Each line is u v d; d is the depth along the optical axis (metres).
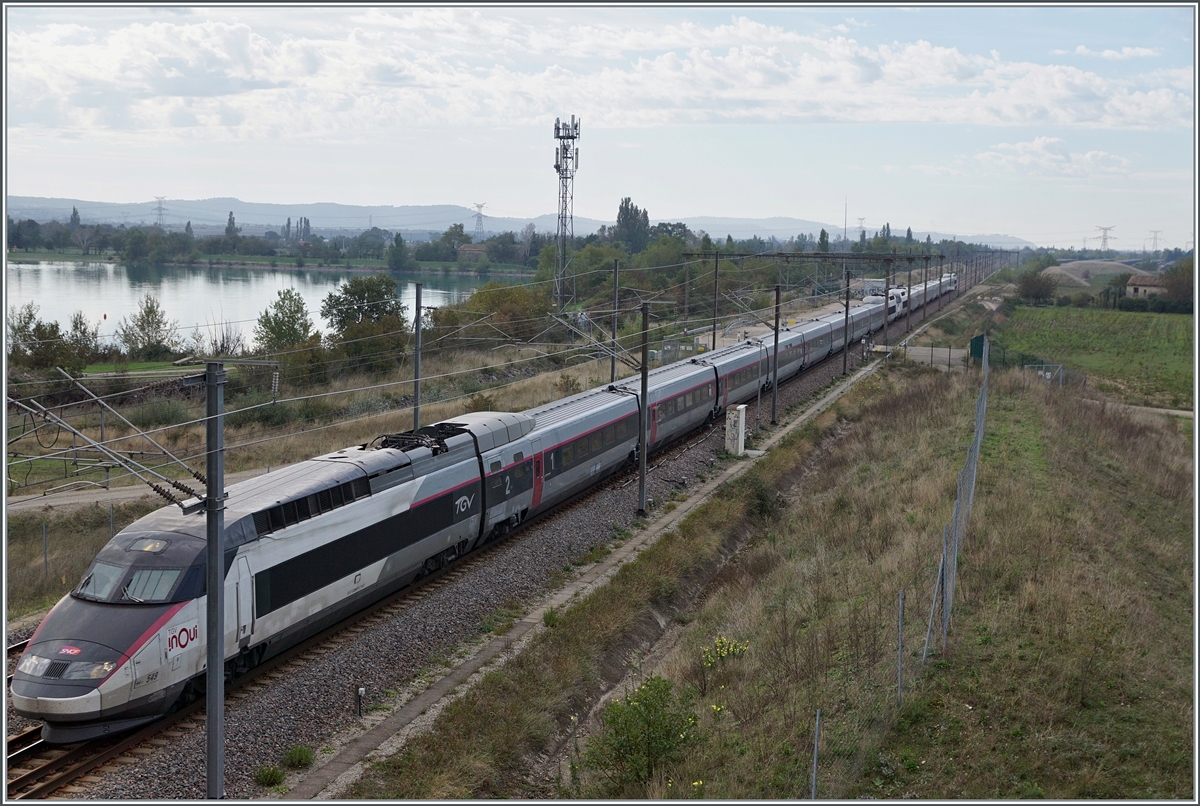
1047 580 19.58
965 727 14.55
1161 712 14.64
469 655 19.75
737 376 48.06
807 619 20.25
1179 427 51.56
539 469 28.38
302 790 14.00
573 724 17.58
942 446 36.28
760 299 99.81
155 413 42.44
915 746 14.27
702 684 18.28
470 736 15.96
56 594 22.94
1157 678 15.81
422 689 18.03
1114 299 126.88
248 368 50.03
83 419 40.50
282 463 37.62
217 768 13.52
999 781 13.16
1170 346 89.50
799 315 88.19
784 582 23.50
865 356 69.19
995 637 17.27
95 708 14.34
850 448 40.81
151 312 55.03
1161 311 122.25
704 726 16.22
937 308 107.69
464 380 55.97
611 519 30.36
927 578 20.77
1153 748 13.61
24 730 15.55
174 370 48.19
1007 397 47.56
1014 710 14.79
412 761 14.94
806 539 27.77
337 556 19.28
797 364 58.97
